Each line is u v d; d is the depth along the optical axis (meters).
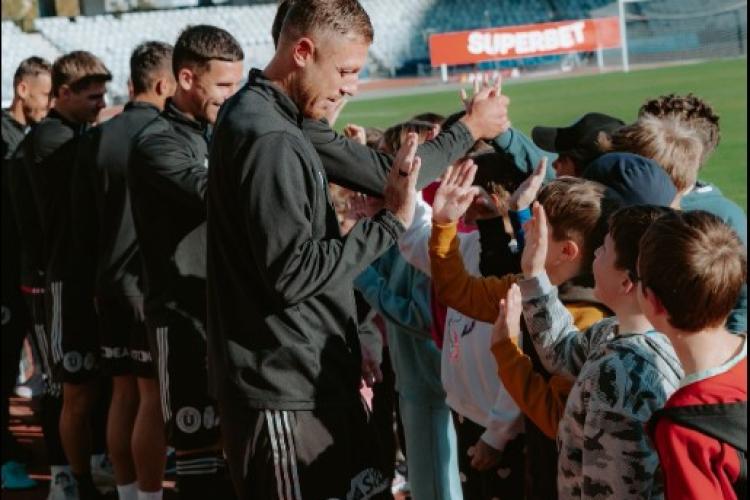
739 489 2.01
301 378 2.61
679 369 2.26
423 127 3.93
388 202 2.62
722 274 2.08
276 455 2.62
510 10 29.53
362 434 2.72
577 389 2.32
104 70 4.82
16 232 5.51
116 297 4.26
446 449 3.69
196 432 3.71
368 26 2.65
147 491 4.25
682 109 3.90
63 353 4.65
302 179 2.53
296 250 2.47
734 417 2.02
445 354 3.35
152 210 3.67
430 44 24.41
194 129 3.74
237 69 3.73
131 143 3.72
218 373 2.70
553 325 2.57
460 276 2.96
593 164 2.96
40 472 5.47
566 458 2.38
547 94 20.55
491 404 3.23
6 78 24.22
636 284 2.31
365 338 3.84
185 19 26.91
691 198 3.65
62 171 4.65
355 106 21.22
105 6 28.77
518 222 3.10
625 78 22.00
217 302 2.68
